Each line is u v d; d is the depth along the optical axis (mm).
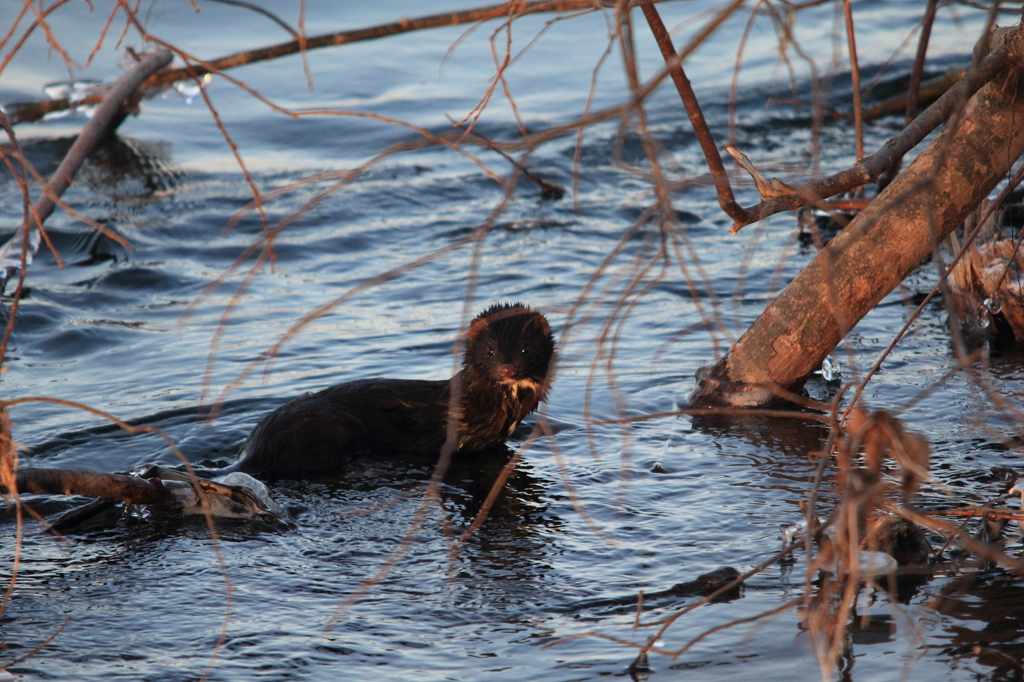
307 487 11703
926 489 10344
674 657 7086
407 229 22562
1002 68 9398
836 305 6875
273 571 9289
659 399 13883
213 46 32156
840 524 6340
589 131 29031
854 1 39094
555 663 7555
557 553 9539
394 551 9734
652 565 9156
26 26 30812
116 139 28719
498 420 13266
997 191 15656
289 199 24281
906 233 12086
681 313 17281
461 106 31359
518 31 37312
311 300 18562
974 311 15852
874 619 7895
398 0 36125
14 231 21172
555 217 23141
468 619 8305
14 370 15070
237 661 7684
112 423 13180
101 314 17750
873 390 13539
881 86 30719
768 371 13172
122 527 10305
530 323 13695
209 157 27656
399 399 13375
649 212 6949
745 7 36219
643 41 36031
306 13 34875
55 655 7785
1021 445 11375
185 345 16234
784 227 21938
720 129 28484
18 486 9273
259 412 13742
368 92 32406
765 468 11508
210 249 21250
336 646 7895
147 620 8352
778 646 7625
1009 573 8492
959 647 7484
